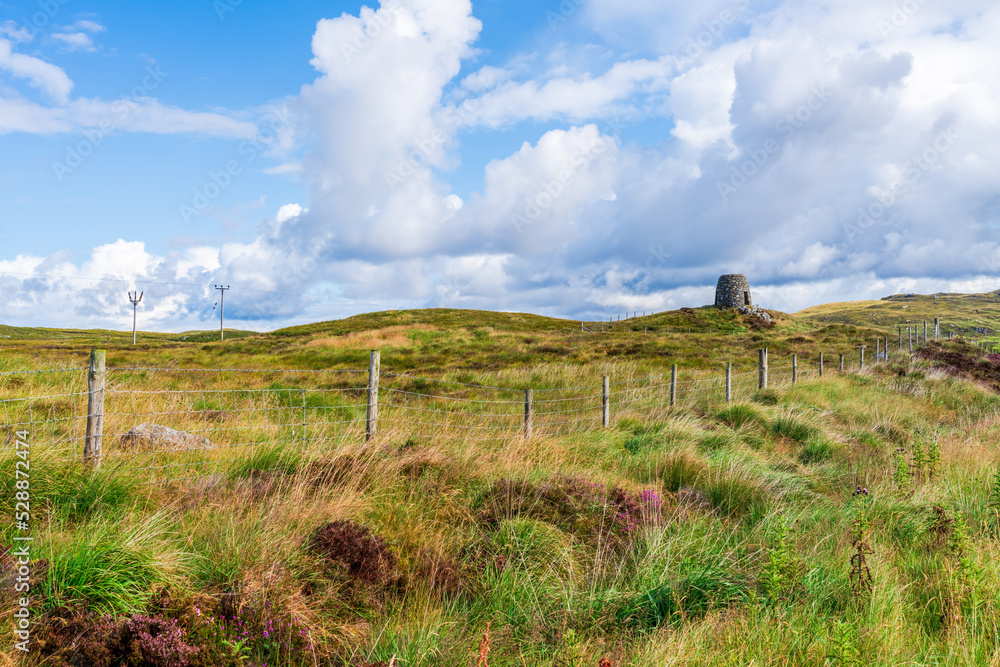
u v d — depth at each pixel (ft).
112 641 8.34
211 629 8.97
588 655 9.46
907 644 9.84
